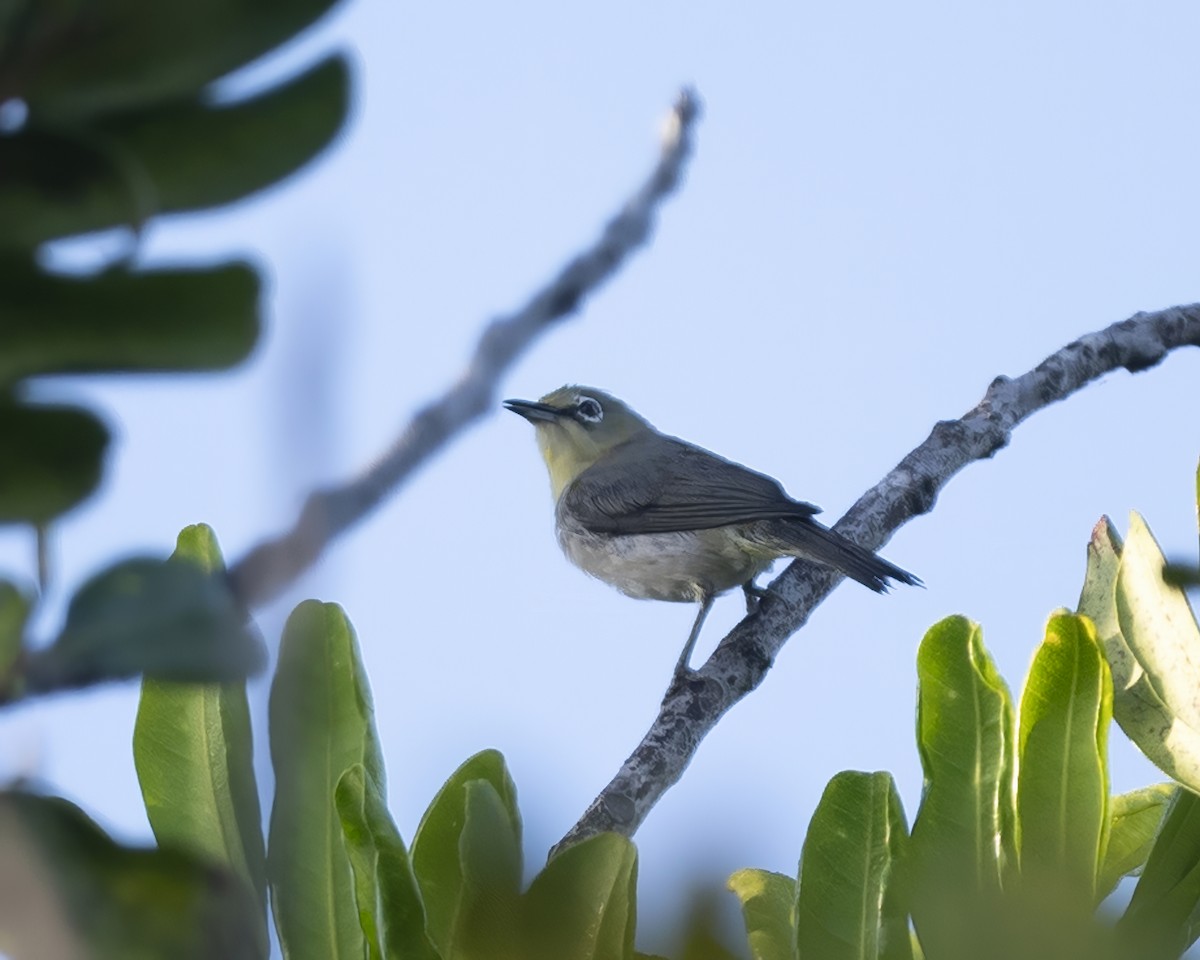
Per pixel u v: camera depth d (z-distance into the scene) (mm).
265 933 5043
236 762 5227
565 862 4793
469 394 2965
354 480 2545
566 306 3365
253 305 2592
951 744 5586
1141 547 6535
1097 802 5469
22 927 2654
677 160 3887
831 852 5508
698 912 3816
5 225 2574
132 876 2900
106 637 2605
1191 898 5414
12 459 2686
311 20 2602
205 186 2686
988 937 4172
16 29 2475
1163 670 6332
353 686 5484
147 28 2523
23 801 2693
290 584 2412
